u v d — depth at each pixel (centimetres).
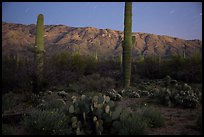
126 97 1312
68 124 662
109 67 2962
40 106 891
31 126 638
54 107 866
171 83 2014
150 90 1577
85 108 673
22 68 1012
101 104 698
